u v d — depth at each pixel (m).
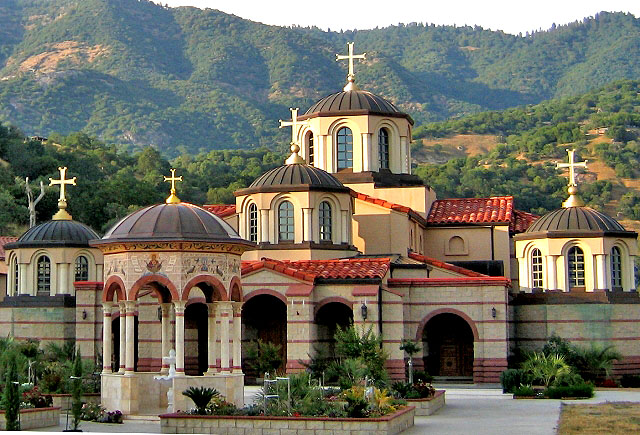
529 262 71.50
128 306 48.25
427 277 69.94
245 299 63.56
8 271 77.38
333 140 76.44
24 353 62.91
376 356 58.38
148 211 49.31
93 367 60.59
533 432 42.12
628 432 41.56
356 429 41.31
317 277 63.38
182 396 47.41
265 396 44.44
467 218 78.81
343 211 69.88
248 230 70.25
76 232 76.94
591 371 66.69
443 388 63.44
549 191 199.62
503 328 64.06
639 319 68.31
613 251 70.62
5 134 173.75
